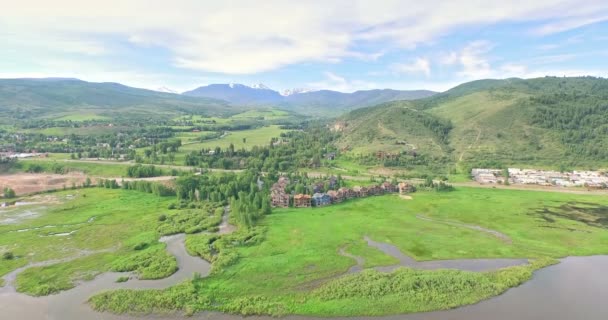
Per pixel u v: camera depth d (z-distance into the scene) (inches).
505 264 4761.3
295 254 5000.0
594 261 4854.8
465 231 6018.7
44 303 3863.2
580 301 3850.9
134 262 4766.2
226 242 5423.2
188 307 3686.0
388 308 3681.1
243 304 3737.7
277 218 6756.9
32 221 6688.0
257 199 7190.0
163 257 4916.3
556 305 3772.1
